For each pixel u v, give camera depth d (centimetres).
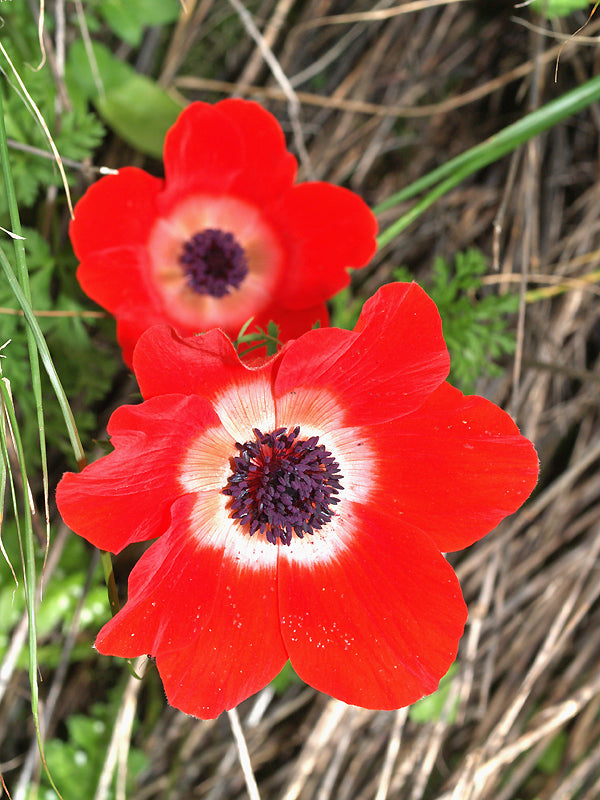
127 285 19
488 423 17
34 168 21
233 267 20
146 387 16
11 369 21
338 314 24
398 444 18
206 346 16
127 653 16
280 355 16
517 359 22
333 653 17
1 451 17
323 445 18
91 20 23
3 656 23
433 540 17
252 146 19
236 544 18
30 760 23
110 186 19
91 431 25
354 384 17
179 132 19
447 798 24
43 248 21
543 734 24
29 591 16
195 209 20
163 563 16
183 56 25
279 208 20
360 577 18
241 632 17
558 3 22
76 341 21
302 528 18
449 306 23
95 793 23
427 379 17
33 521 20
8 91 21
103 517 16
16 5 21
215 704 17
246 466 17
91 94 22
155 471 16
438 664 17
